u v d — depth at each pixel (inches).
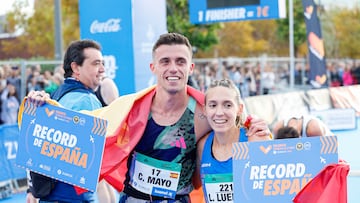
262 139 132.0
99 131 129.6
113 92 205.8
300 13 1074.1
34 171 134.8
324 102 452.4
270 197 122.3
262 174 122.4
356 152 313.0
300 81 795.4
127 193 141.5
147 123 136.0
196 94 136.2
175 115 135.5
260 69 685.3
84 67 159.3
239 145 123.2
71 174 131.3
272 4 434.3
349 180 259.3
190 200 141.8
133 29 291.6
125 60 295.1
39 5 969.5
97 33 302.5
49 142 133.7
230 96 130.0
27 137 135.6
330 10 1139.9
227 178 132.6
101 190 179.5
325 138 120.8
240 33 1134.4
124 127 138.5
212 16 451.5
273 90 685.3
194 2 456.4
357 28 1157.1
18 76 434.6
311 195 121.3
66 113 132.3
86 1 303.9
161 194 137.2
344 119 421.7
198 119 135.9
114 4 294.8
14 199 312.5
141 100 137.5
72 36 961.5
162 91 133.1
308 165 121.3
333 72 843.4
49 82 453.4
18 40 967.0
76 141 131.2
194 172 142.2
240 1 442.6
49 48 964.6
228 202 133.6
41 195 149.1
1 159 315.3
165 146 135.7
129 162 140.9
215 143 134.8
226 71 666.8
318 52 487.2
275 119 405.4
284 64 788.6
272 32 1169.4
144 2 296.7
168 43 130.6
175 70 129.6
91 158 129.9
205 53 1098.7
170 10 799.1
